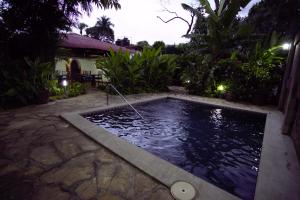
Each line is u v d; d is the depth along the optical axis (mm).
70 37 11133
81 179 2215
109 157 2770
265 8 12859
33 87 5652
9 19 5688
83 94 7961
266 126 4562
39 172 2336
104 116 5559
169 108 6797
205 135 4434
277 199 1981
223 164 3150
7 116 4609
